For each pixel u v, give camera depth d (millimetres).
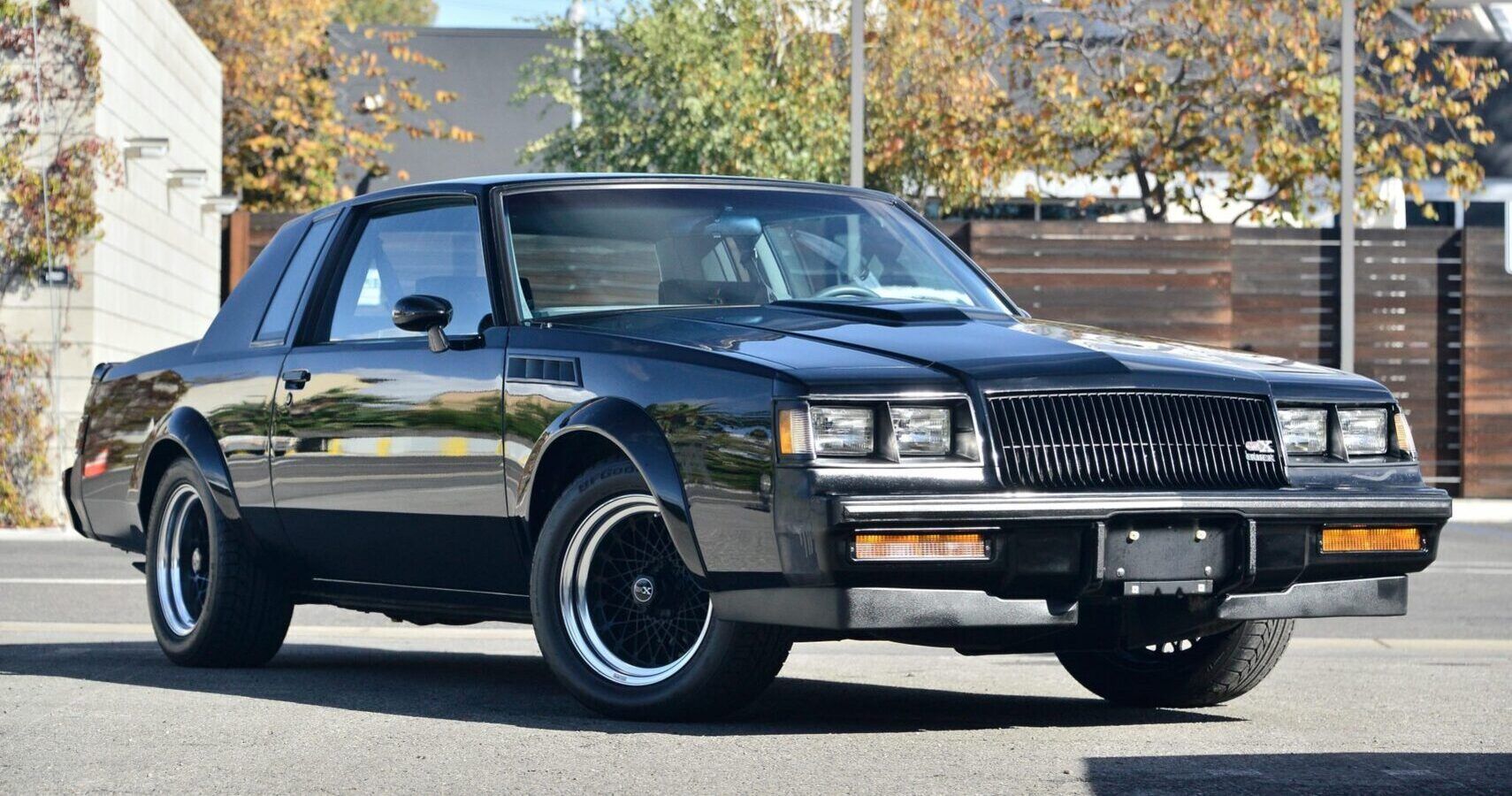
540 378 5555
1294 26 24312
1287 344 21438
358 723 5309
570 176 6266
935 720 5594
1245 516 5113
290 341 6730
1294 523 5211
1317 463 5355
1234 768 4559
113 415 7602
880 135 25859
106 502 7605
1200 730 5352
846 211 6559
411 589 6289
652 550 5359
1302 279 21453
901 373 4926
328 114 29938
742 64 25562
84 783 4344
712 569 4984
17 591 10422
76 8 15977
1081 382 5027
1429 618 9977
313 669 7082
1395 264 21547
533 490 5547
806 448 4797
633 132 25734
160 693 6066
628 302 5930
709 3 25953
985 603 4891
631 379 5277
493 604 5965
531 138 31672
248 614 6871
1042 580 4914
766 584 4883
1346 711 5867
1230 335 21344
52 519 15992
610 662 5395
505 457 5625
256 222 21750
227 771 4488
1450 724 5500
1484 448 21516
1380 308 21562
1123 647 5289
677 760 4621
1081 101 24594
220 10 28922
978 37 25766
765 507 4836
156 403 7305
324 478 6387
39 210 15883
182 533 7203
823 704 6047
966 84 25484
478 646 8211
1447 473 21641
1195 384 5180
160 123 18781
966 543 4812
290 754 4727
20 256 15883
